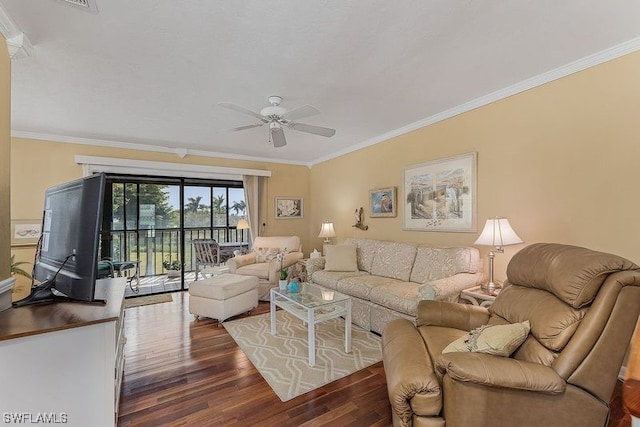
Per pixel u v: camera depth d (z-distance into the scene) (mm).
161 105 3035
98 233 1464
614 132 2170
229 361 2486
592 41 2051
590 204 2297
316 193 6012
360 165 4789
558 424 1288
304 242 6160
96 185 1470
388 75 2484
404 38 1970
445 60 2264
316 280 3971
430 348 1749
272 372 2309
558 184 2479
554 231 2506
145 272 4824
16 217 3758
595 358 1287
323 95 2867
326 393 2043
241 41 1973
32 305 1529
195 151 5051
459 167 3260
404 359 1563
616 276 1321
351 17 1752
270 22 1785
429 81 2621
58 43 1961
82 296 1470
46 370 1275
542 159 2576
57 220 1749
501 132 2877
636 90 2068
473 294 2625
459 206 3273
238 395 2018
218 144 4691
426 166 3641
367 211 4680
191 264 5215
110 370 1404
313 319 2457
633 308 1271
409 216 3898
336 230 5414
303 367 2385
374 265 3934
